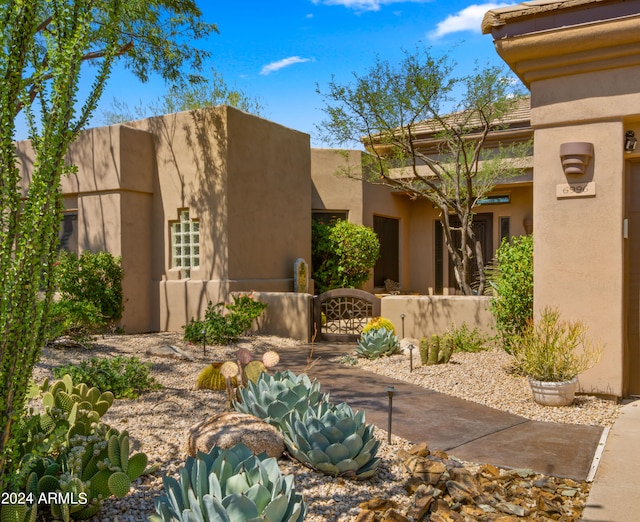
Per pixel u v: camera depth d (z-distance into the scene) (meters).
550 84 6.69
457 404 6.35
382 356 9.09
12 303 3.01
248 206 12.15
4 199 3.01
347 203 16.28
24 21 3.03
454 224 17.72
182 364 8.31
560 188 6.66
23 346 3.09
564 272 6.66
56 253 3.31
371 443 4.21
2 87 2.97
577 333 6.34
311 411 4.47
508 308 8.01
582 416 5.91
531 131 14.29
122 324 11.62
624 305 6.72
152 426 5.29
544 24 6.48
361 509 3.68
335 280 15.46
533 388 6.39
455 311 10.28
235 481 3.10
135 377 6.61
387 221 17.89
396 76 11.48
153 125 12.48
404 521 3.46
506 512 3.77
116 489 3.43
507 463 4.60
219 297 11.45
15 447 3.20
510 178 14.88
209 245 11.71
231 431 4.25
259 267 12.50
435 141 15.16
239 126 11.87
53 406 4.52
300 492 3.88
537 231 6.80
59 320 8.96
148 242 12.39
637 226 6.91
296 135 13.95
